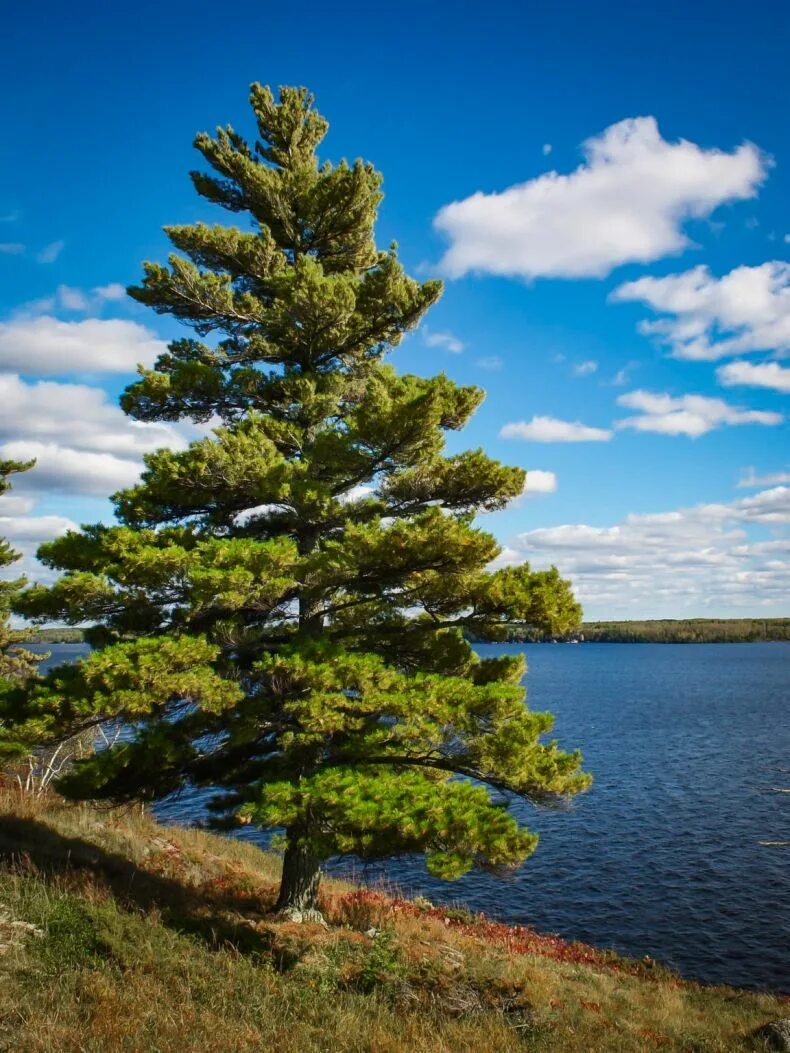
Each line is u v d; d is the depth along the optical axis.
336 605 13.25
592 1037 10.92
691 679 137.75
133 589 11.08
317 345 14.34
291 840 12.11
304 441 13.74
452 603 12.69
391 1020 9.54
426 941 14.27
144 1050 6.84
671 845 31.22
